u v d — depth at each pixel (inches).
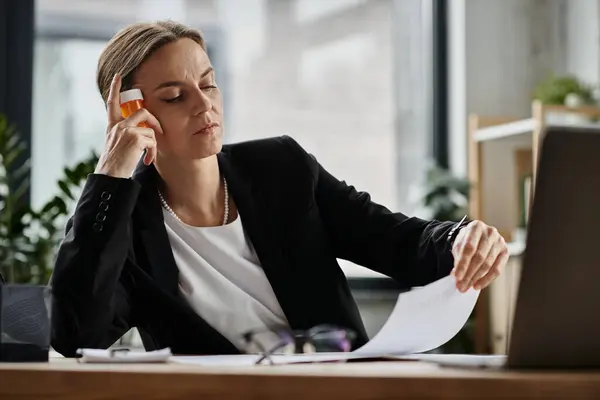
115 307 66.6
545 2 184.9
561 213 37.9
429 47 189.8
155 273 70.5
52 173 175.2
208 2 182.5
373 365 46.6
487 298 163.2
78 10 177.0
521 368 39.1
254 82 184.5
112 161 61.5
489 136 168.6
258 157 77.9
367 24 188.9
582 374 35.2
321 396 33.4
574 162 37.6
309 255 75.1
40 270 140.0
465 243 57.0
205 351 68.3
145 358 45.2
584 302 38.6
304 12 186.1
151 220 71.6
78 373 34.7
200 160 73.0
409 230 75.7
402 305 48.6
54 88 175.8
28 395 34.9
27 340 43.7
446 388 33.2
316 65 186.7
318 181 80.2
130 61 70.2
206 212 75.0
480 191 172.1
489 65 183.0
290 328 72.4
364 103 188.5
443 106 189.0
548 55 184.4
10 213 141.2
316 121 186.9
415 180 189.2
